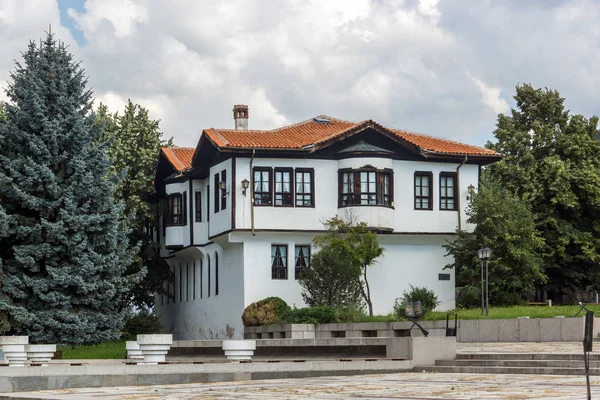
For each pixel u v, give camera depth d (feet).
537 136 183.83
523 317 124.16
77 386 77.00
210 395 64.54
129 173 190.29
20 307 148.66
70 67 156.56
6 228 149.07
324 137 160.45
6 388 74.02
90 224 152.97
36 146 150.92
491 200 159.53
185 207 180.45
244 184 154.61
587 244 174.91
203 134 162.40
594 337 110.52
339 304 146.41
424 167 165.27
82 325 150.41
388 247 163.53
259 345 119.75
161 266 197.57
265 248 157.58
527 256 156.97
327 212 159.22
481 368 86.94
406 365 91.50
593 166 178.70
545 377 78.07
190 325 186.19
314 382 77.46
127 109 198.39
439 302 164.14
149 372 80.23
